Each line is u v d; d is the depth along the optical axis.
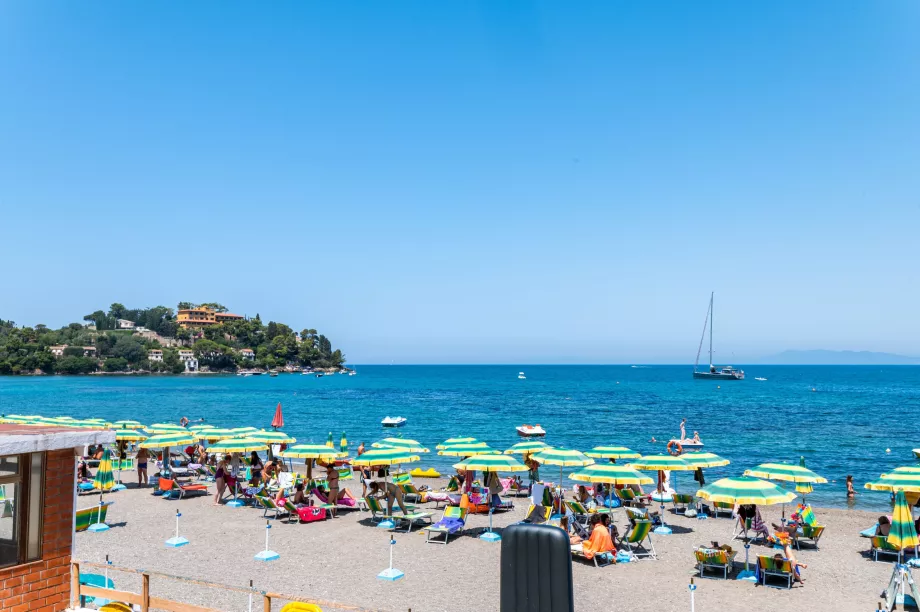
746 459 41.78
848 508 27.27
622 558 17.45
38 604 9.05
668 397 112.38
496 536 19.28
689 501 23.14
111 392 133.88
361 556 17.42
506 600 6.36
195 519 21.77
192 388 154.00
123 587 14.36
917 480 19.23
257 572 15.89
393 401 104.38
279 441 28.09
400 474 28.17
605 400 104.88
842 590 15.13
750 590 15.12
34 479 9.12
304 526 20.92
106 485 23.97
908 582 13.72
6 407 91.19
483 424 65.94
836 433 56.69
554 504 21.72
